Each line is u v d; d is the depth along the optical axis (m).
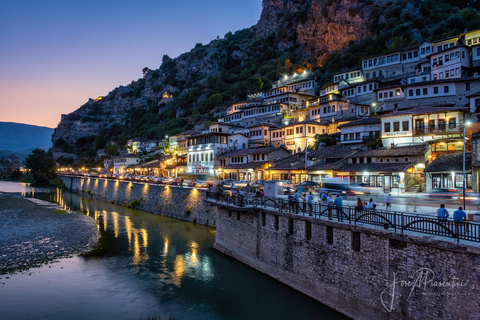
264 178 61.62
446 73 64.88
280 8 186.12
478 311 12.02
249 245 27.80
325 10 143.88
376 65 90.00
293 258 22.09
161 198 56.22
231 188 41.38
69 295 22.28
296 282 21.64
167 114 185.12
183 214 49.47
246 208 26.55
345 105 73.75
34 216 51.56
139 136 174.50
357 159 49.28
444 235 13.93
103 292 22.83
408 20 109.31
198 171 82.12
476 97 46.78
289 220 22.84
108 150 162.25
